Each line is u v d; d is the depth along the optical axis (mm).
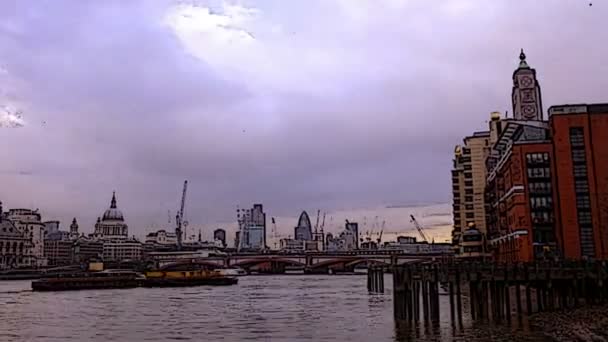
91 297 142750
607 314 62406
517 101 154875
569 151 109500
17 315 94625
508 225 122250
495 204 143875
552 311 67500
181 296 142625
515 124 125125
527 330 56344
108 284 194250
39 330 73938
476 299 64812
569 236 106750
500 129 159500
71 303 122062
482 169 187250
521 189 111188
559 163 109438
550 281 66750
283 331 68688
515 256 113375
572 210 107438
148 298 136375
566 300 72875
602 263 69375
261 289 170250
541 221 109312
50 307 111438
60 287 182500
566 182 108500
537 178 110938
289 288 173000
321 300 117688
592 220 106562
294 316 86250
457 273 62438
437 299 63406
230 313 93812
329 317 82875
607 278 68188
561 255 105375
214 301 122500
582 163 108688
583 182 108062
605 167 107812
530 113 153250
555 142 110375
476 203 186750
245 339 62844
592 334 52469
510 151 116312
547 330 55844
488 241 159375
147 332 70500
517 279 64312
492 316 63688
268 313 92500
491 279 62875
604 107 109875
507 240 124250
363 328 67438
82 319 87125
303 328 70938
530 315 64688
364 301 111188
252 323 78312
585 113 110000
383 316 80812
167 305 113062
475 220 186000
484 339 52719
